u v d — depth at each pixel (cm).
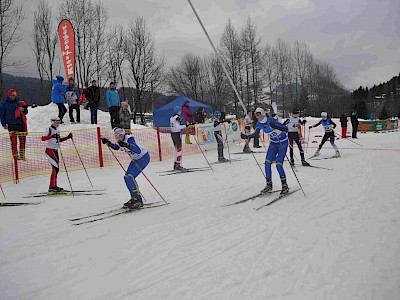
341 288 238
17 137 782
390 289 233
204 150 1184
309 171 725
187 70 3759
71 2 2152
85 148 961
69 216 449
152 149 1091
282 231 360
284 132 532
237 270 276
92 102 1189
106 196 557
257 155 1050
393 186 532
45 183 680
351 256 288
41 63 2152
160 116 1772
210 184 629
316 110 4531
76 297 245
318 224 376
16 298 246
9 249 338
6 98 782
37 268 296
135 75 2475
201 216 432
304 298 228
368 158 874
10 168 769
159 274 276
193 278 266
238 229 376
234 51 3072
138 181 681
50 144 578
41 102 2169
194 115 1652
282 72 3841
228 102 3488
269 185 533
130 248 334
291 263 283
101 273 283
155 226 399
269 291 240
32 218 442
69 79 1189
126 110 1136
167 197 538
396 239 317
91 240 359
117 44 2409
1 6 1769
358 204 445
